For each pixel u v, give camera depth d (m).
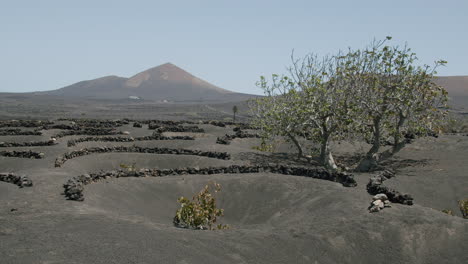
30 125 40.19
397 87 22.25
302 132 27.39
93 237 9.75
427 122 23.88
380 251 10.68
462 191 17.23
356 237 11.15
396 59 22.45
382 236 11.23
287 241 10.73
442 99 23.22
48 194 15.11
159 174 20.02
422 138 31.12
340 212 13.09
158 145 30.56
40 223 10.92
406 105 23.08
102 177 18.34
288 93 24.14
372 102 22.88
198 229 12.27
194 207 12.98
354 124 24.16
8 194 15.35
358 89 23.23
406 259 10.42
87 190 16.06
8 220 11.21
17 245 9.07
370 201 13.95
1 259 8.29
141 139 32.34
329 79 23.75
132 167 23.97
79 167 22.75
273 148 30.94
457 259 10.41
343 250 10.63
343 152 29.64
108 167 24.16
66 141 30.72
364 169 23.38
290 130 24.88
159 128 37.66
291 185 17.75
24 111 156.00
